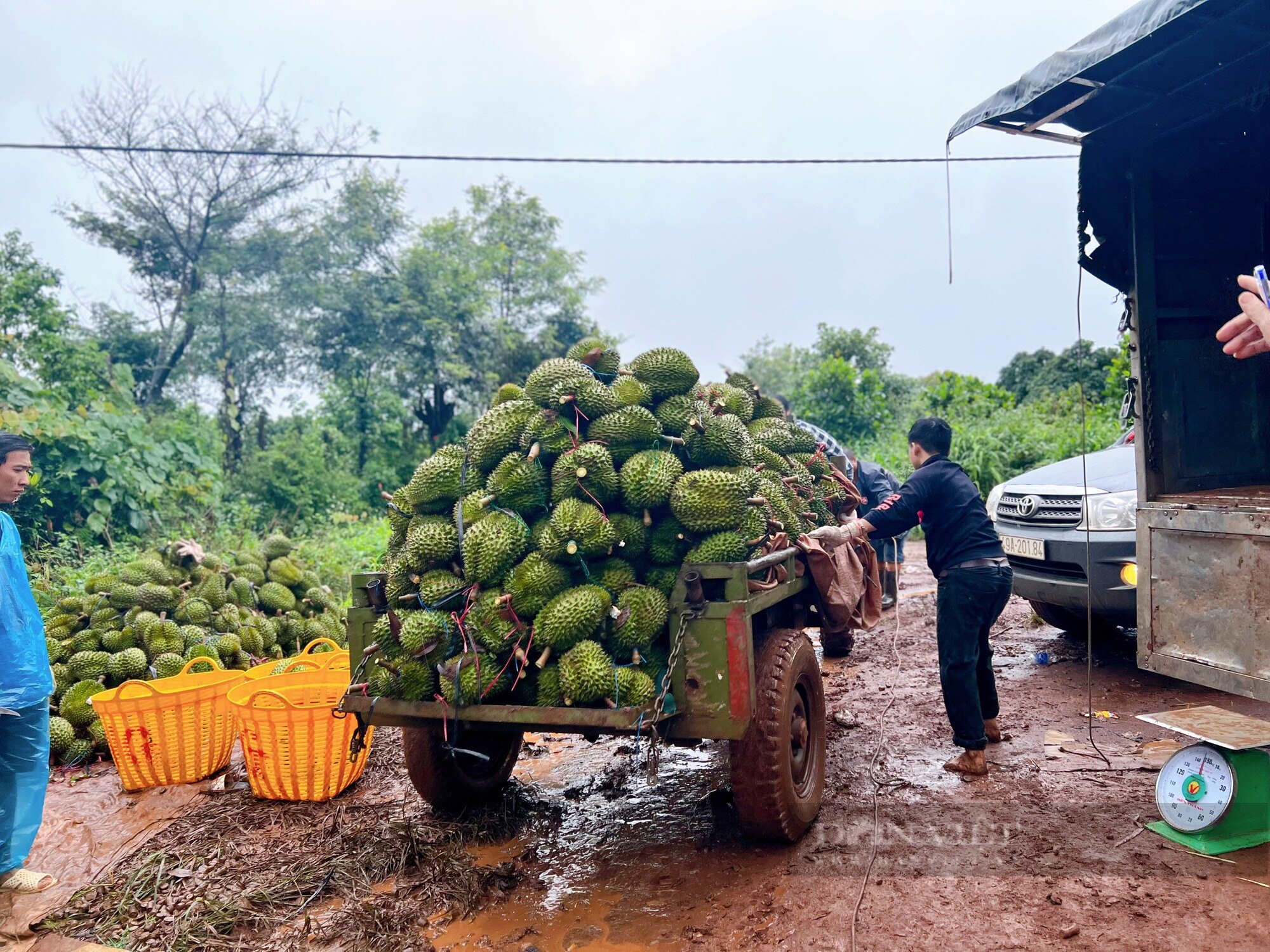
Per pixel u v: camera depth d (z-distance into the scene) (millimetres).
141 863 4047
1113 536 5504
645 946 3191
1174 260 4402
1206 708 3877
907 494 4492
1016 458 16609
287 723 4562
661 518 3844
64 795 5047
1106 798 4109
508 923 3422
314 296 21547
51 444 10945
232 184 20141
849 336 30906
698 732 3434
